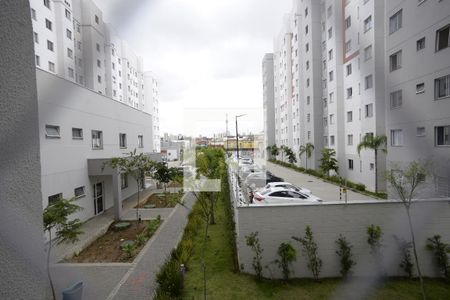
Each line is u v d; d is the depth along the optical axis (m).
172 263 6.95
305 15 27.52
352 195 14.28
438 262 6.66
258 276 6.93
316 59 25.70
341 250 7.00
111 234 10.16
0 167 1.08
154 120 45.31
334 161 20.59
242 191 10.12
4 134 1.10
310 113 26.61
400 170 5.43
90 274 6.86
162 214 12.73
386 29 10.88
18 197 1.16
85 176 11.05
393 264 6.91
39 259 1.28
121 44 33.91
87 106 11.19
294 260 7.05
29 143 1.23
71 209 5.03
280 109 40.78
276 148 37.28
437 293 6.23
